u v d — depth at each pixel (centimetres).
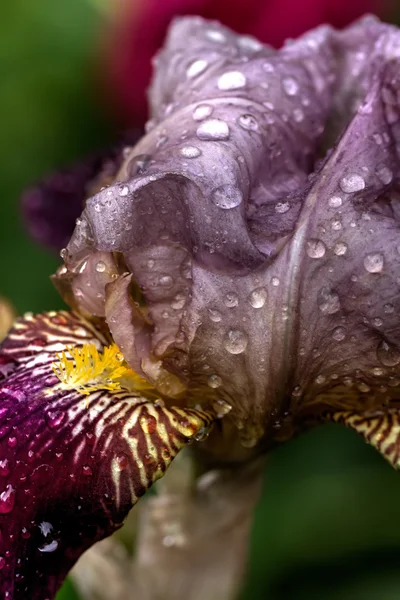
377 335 29
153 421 29
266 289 29
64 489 29
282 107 31
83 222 30
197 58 32
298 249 29
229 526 33
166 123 30
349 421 30
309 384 30
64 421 29
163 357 29
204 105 30
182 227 29
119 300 29
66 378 30
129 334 29
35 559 28
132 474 29
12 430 29
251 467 32
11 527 28
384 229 29
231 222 29
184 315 29
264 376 29
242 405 30
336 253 29
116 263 30
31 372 30
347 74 32
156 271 29
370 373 29
